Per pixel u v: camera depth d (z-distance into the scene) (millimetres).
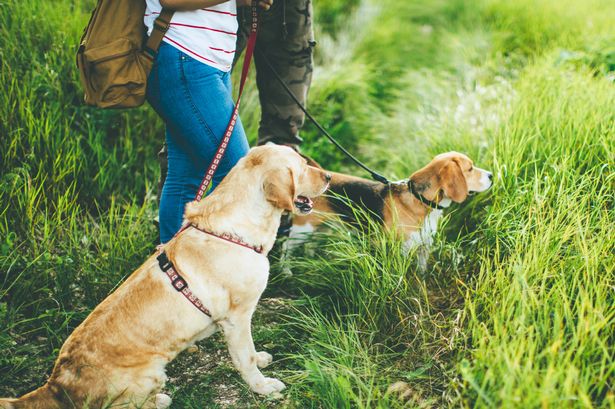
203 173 3074
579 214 3061
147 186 3941
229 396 2775
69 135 4051
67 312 3051
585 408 2098
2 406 2186
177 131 2914
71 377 2320
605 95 4043
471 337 2768
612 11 6629
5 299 3094
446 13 7953
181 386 2838
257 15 3094
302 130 5223
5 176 3514
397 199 3613
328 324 2998
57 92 4242
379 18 7668
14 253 3195
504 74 5574
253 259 2633
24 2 4641
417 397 2611
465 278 3271
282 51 3666
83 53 2668
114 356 2381
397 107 5453
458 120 4500
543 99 4320
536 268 2754
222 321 2629
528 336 2393
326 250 3471
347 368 2629
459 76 5703
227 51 2852
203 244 2578
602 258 2795
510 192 3605
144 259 3428
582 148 3590
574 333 2328
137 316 2443
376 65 6590
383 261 3170
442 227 3496
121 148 4312
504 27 6832
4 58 4191
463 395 2441
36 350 2910
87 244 3408
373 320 3012
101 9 2668
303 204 2961
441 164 3521
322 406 2621
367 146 5109
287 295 3496
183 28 2703
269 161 2658
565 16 6652
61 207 3494
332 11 7418
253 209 2643
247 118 4758
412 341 2896
